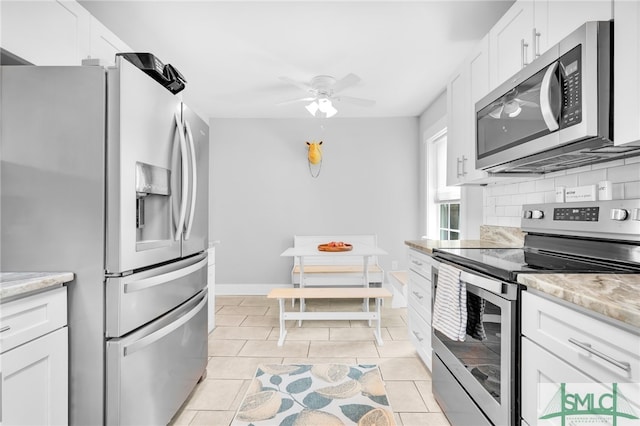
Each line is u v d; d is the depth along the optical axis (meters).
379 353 2.70
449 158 2.58
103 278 1.33
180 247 1.80
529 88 1.46
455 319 1.53
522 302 1.15
